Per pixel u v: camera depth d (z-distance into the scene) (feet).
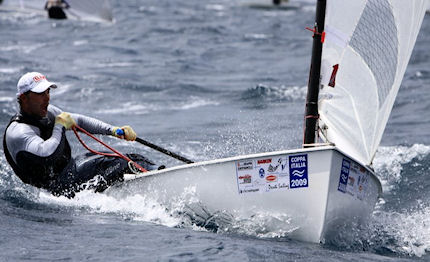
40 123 61.62
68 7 248.32
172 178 58.49
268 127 99.35
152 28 237.45
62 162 63.36
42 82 60.13
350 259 50.08
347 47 56.44
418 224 61.62
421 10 57.06
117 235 53.06
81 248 49.32
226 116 108.06
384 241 56.70
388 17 56.80
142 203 60.39
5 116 102.37
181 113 111.45
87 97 123.44
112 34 222.28
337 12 55.93
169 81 139.33
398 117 111.55
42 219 57.16
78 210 60.75
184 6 350.43
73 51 183.21
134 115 109.91
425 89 135.44
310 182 52.95
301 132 95.25
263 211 55.11
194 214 57.93
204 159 82.33
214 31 238.89
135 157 64.95
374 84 57.57
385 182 75.87
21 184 69.00
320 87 57.06
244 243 52.19
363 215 57.52
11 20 247.70
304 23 283.18
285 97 125.29
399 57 57.57
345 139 57.11
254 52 192.85
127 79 140.15
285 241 54.03
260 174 54.70
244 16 309.01
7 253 47.78
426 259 52.75
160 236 53.21
